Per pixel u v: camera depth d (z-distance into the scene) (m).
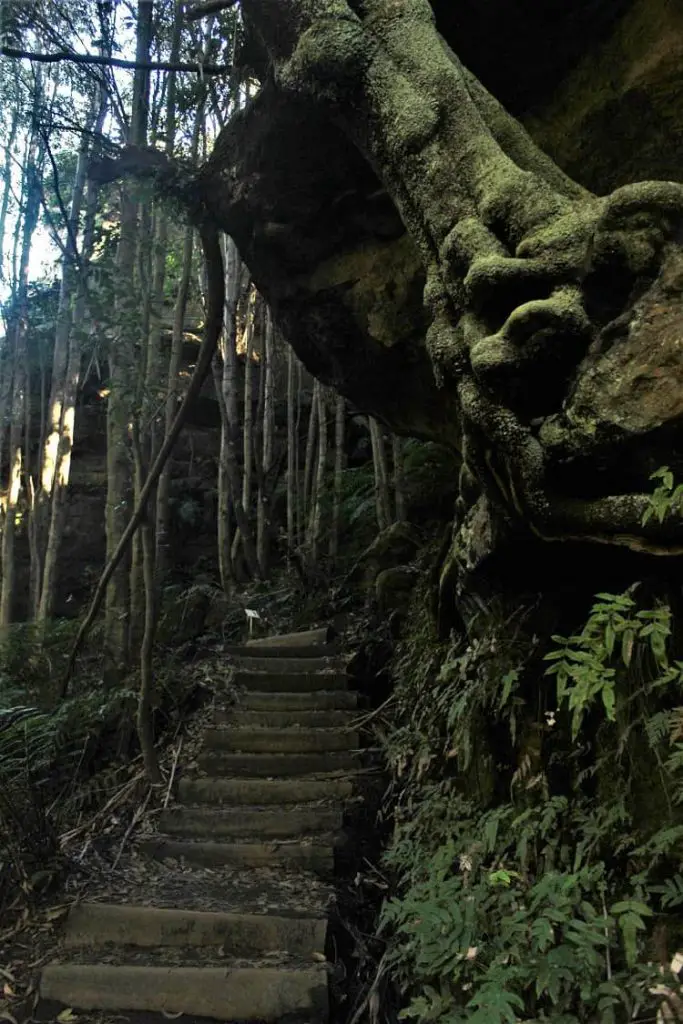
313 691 5.46
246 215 3.65
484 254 2.04
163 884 3.64
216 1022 2.85
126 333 4.79
